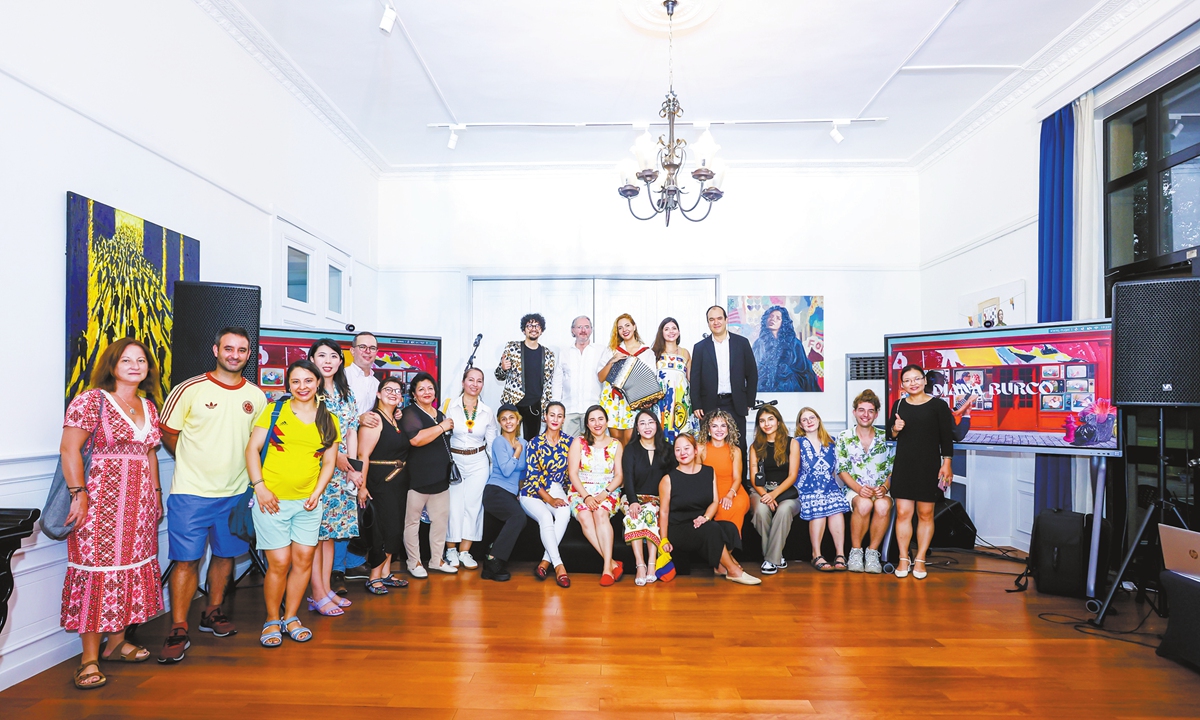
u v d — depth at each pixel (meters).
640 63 4.41
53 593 2.72
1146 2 3.63
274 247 4.43
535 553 4.48
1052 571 3.69
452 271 6.45
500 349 6.50
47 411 2.68
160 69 3.35
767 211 6.38
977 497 5.29
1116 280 3.96
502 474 4.36
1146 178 3.77
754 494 4.54
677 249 6.38
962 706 2.37
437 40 4.11
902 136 5.70
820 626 3.19
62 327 2.76
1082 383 3.80
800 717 2.29
